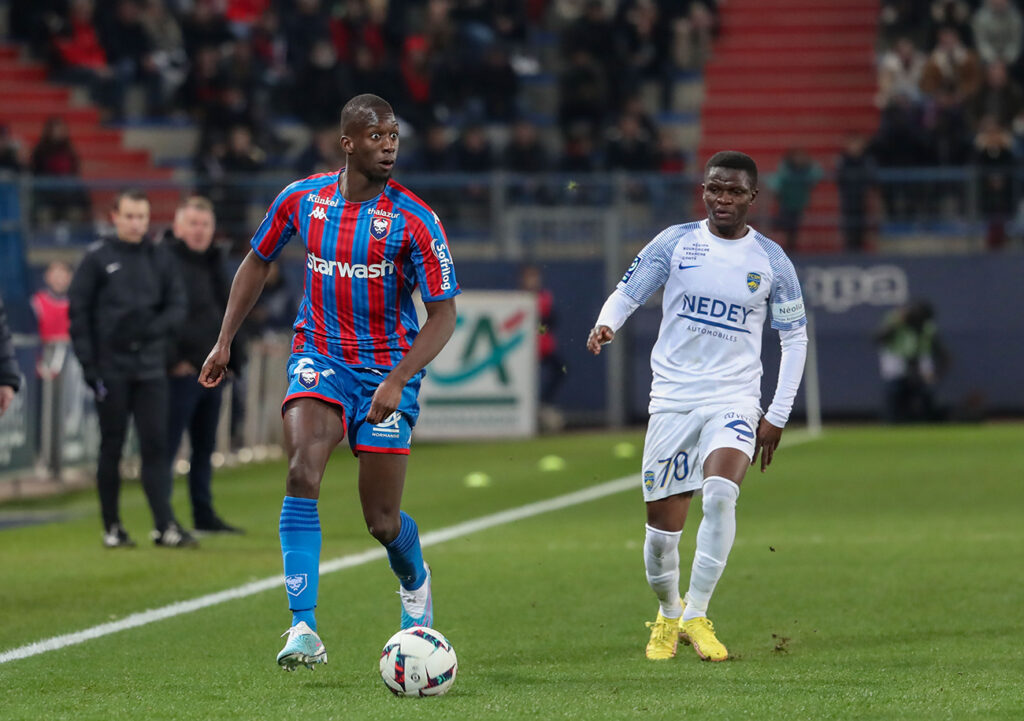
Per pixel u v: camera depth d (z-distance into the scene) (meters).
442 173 84.50
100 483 36.34
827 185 88.56
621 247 79.19
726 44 99.31
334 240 20.72
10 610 27.16
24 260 71.88
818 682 19.62
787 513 42.75
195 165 84.25
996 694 18.55
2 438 48.66
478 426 72.62
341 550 35.56
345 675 20.69
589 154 87.75
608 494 49.09
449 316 20.66
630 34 96.38
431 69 91.62
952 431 73.56
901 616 25.95
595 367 79.25
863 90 96.50
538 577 31.09
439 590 29.44
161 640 23.94
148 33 96.75
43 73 95.62
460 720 16.83
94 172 91.88
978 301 79.81
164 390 36.19
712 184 22.83
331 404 20.69
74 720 17.19
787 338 23.23
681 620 22.58
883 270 80.00
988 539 36.56
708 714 17.19
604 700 18.20
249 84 91.06
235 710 17.69
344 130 20.52
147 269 35.78
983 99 89.44
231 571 32.12
